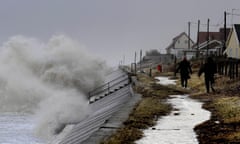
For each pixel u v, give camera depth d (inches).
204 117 759.7
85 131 875.4
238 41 2422.5
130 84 1708.9
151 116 767.7
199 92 1250.6
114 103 1278.3
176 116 775.1
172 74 2349.9
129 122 694.5
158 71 2773.1
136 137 579.8
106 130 633.0
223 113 776.9
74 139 848.3
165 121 719.7
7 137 1210.6
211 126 654.5
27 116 1673.2
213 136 577.3
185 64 1417.3
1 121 1515.7
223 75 1676.9
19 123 1475.1
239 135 568.1
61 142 949.8
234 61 1546.5
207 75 1211.2
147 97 1113.4
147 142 551.8
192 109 871.1
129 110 854.5
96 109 1450.5
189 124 689.0
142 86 1475.1
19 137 1211.9
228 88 1285.7
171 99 1072.8
